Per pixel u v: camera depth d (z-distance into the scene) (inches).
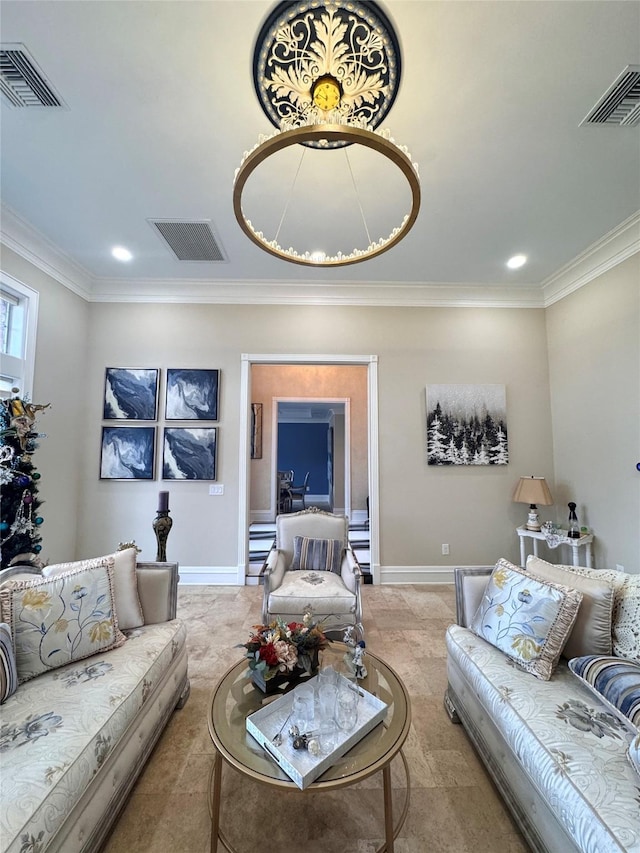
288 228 122.2
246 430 163.5
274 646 60.1
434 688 88.4
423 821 55.6
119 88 74.4
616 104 77.7
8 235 119.5
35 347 131.4
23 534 105.8
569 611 65.1
